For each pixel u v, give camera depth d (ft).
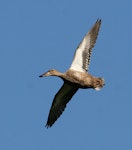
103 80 86.02
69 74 86.79
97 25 88.63
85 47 87.61
